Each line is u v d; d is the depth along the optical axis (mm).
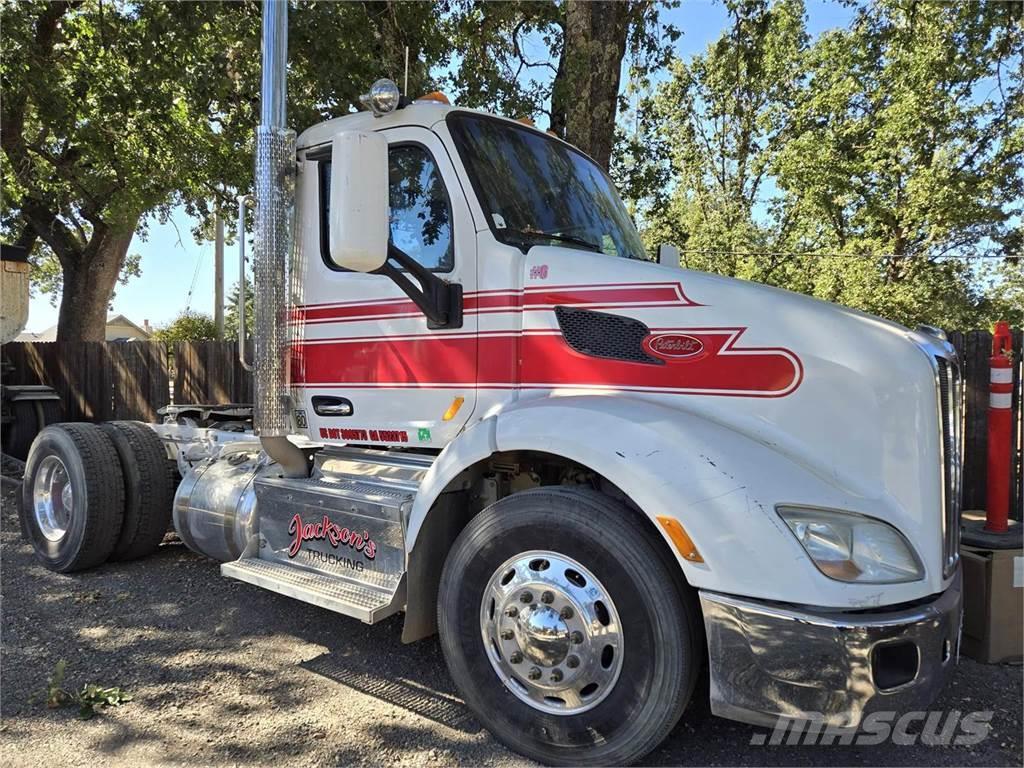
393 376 3480
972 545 3695
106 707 3127
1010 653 3574
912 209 19344
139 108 9219
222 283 20938
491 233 3209
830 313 2727
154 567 5109
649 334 2910
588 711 2617
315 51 7211
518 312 3156
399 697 3264
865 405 2584
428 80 8047
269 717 3072
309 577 3512
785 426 2672
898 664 2342
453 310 3273
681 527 2434
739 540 2375
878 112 20500
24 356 10461
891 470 2549
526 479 3297
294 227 3820
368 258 2850
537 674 2713
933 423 2568
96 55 9461
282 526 3764
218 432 5094
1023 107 16031
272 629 4020
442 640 2975
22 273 4492
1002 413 3693
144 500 4996
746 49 19531
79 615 4199
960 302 20047
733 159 26281
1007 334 3699
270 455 3855
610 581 2564
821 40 21922
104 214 13234
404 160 3467
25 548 5598
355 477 3646
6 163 11867
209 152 9680
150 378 9516
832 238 23406
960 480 2947
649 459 2537
